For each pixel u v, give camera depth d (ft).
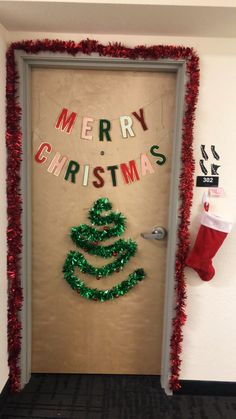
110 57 5.35
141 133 5.80
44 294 6.24
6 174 5.46
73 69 5.64
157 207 5.99
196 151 5.55
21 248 5.71
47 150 5.83
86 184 5.91
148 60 5.36
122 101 5.73
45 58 5.37
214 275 5.83
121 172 5.90
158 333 6.34
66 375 6.42
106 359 6.41
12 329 5.74
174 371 5.90
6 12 4.63
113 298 6.20
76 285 6.06
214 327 6.00
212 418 5.56
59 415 5.52
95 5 4.38
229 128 5.50
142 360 6.41
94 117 5.76
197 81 5.27
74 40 5.37
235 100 5.45
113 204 5.97
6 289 5.65
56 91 5.70
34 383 6.24
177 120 5.55
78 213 6.00
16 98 5.40
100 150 5.84
